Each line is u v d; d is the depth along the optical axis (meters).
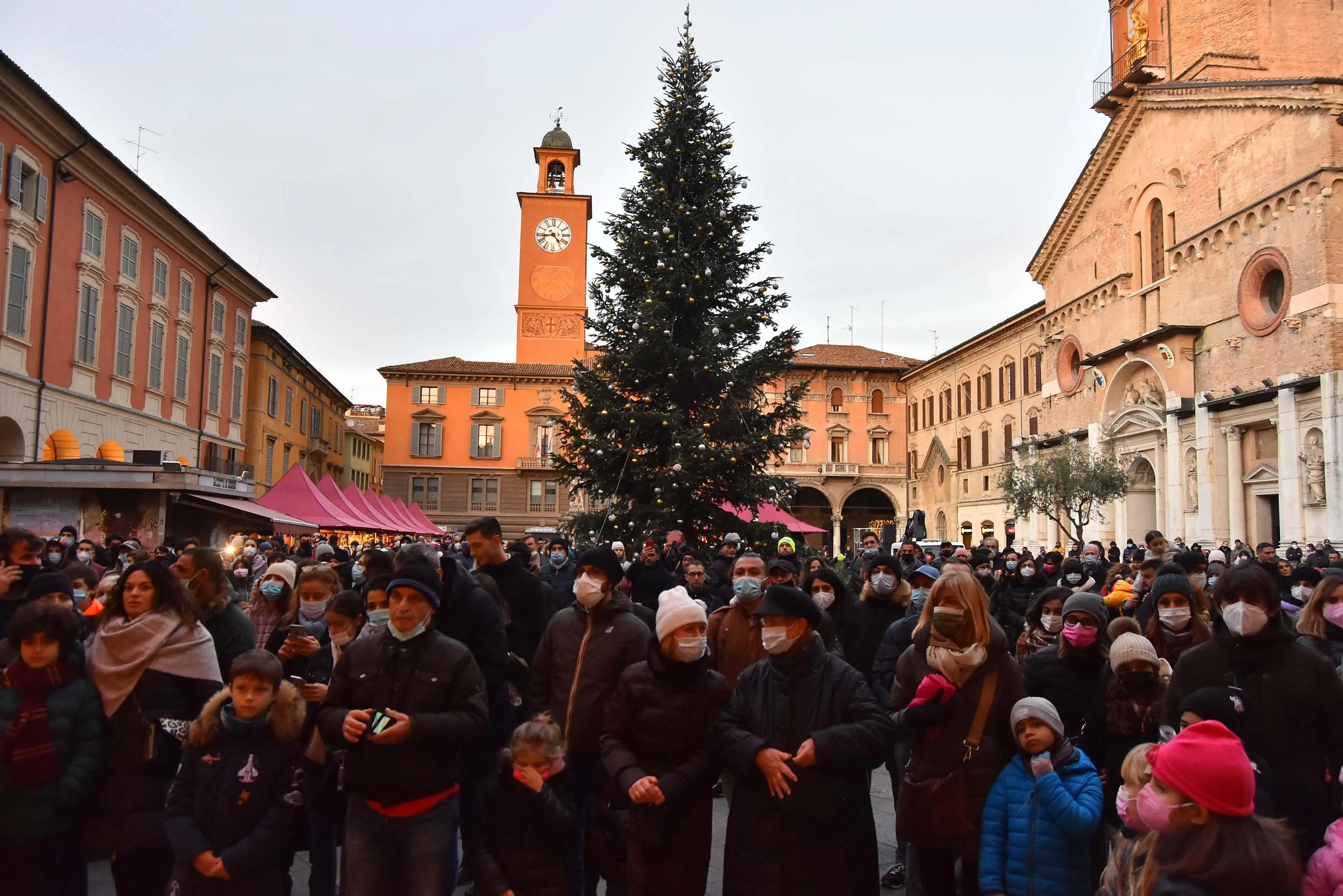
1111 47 42.38
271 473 53.28
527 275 68.56
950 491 63.44
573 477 20.56
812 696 4.97
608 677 6.12
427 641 5.11
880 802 9.23
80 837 5.11
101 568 13.43
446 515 65.88
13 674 5.05
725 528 19.28
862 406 73.00
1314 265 28.47
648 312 18.94
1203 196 34.25
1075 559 11.58
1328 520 27.36
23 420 27.92
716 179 20.34
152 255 36.50
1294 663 5.06
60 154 29.50
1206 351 33.84
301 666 6.75
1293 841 2.97
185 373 40.03
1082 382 42.94
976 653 5.04
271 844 4.83
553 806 5.10
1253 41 36.72
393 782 4.83
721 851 7.55
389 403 66.81
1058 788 4.73
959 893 5.85
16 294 27.50
